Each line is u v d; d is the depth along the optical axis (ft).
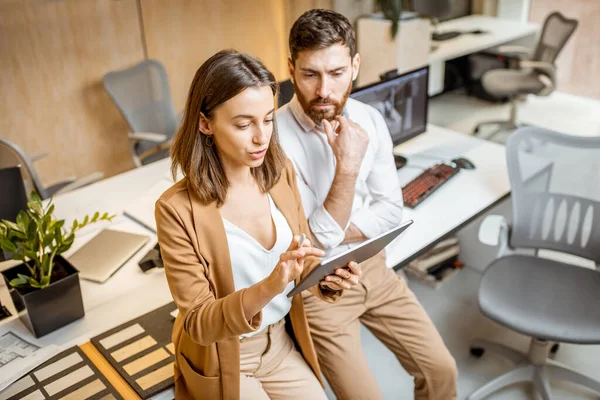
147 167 8.84
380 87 8.24
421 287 9.64
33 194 5.33
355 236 6.02
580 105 17.83
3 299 6.03
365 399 5.57
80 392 4.73
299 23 5.30
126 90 11.00
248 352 4.91
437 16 16.98
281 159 4.57
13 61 11.36
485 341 8.00
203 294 4.18
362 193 6.24
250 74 3.77
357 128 5.45
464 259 9.86
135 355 5.10
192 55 13.79
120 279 6.25
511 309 6.82
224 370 4.54
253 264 4.56
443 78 18.92
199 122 3.97
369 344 8.57
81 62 12.19
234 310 3.80
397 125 8.86
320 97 5.42
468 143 9.59
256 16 14.51
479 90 18.56
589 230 7.45
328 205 5.53
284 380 5.06
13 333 5.47
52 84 11.97
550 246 7.73
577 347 8.35
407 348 5.99
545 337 6.50
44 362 5.07
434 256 9.46
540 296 7.00
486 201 7.74
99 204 7.74
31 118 11.93
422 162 8.89
